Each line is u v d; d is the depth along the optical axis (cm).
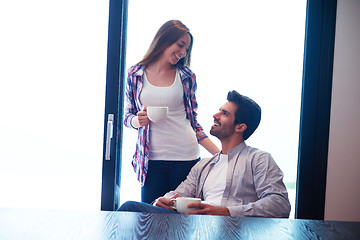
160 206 187
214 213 180
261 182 205
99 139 255
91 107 255
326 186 255
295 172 254
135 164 252
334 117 255
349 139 255
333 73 255
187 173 246
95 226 103
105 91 253
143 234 97
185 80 250
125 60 255
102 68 256
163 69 250
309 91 253
